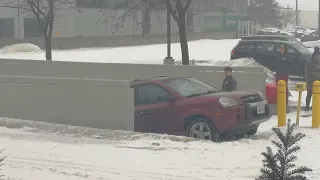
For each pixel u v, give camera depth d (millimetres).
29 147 17688
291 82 38844
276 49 42094
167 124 19984
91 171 14367
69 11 109625
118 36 114938
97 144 18312
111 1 118312
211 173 13906
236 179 13219
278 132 9391
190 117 19516
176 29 133375
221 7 150375
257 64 39906
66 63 33719
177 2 37625
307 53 40344
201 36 132125
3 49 85438
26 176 13766
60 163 15367
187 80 21344
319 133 18969
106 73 32281
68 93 22062
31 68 34750
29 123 21609
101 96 21391
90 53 78750
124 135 19469
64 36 109062
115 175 13867
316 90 20391
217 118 18891
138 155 16312
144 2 51594
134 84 21094
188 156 16016
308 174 13211
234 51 44719
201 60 56031
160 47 94750
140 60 63188
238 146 17344
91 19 115125
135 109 20703
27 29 103500
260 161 14977
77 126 21203
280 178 8609
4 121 21984
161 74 30203
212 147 17234
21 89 22984
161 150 17016
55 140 19109
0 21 99938
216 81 28219
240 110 18984
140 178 13516
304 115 25750
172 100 19984
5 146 17844
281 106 21438
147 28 122188
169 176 13688
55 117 22391
